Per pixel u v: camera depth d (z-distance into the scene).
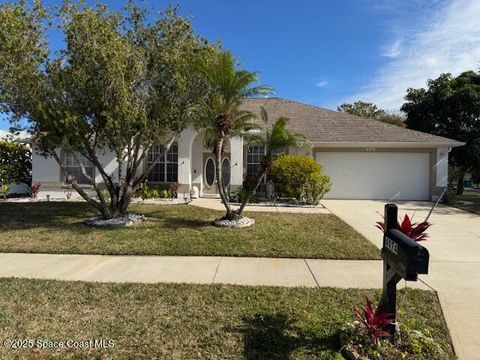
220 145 10.36
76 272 6.28
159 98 10.25
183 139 17.36
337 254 7.42
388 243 3.71
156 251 7.55
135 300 5.02
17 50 8.49
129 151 10.84
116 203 10.85
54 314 4.56
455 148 22.09
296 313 4.62
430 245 8.49
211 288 5.48
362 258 7.22
